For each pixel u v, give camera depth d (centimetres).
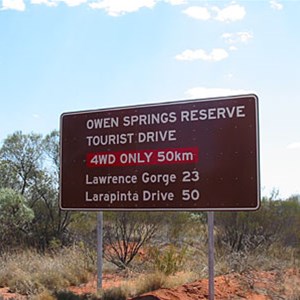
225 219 1997
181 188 1098
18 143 2967
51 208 2544
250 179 1032
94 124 1220
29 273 1486
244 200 1033
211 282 1027
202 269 1457
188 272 1421
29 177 2914
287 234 1986
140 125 1161
